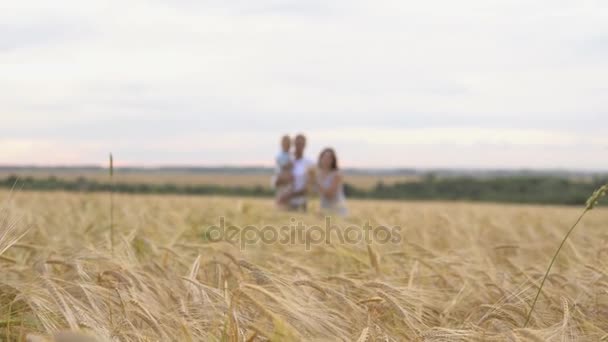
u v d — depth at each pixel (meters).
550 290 3.97
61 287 3.32
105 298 3.30
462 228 8.48
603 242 5.47
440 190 64.69
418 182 67.50
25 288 3.27
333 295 3.40
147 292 3.47
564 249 5.93
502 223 9.76
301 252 5.73
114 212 9.30
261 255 5.66
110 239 5.30
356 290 3.78
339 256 5.11
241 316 3.16
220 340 2.90
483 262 5.12
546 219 11.53
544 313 3.65
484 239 7.81
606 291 3.87
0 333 2.97
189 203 13.34
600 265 4.59
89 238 6.13
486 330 3.28
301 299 3.32
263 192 46.00
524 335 2.97
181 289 3.76
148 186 36.81
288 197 12.28
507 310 3.56
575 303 3.66
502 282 4.22
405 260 5.17
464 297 4.05
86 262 3.90
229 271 4.06
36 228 6.18
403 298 3.59
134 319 3.16
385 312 3.49
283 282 3.46
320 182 11.63
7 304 3.28
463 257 5.17
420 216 11.25
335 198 11.62
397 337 3.21
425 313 3.79
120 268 3.73
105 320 3.10
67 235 6.36
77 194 12.37
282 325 2.62
